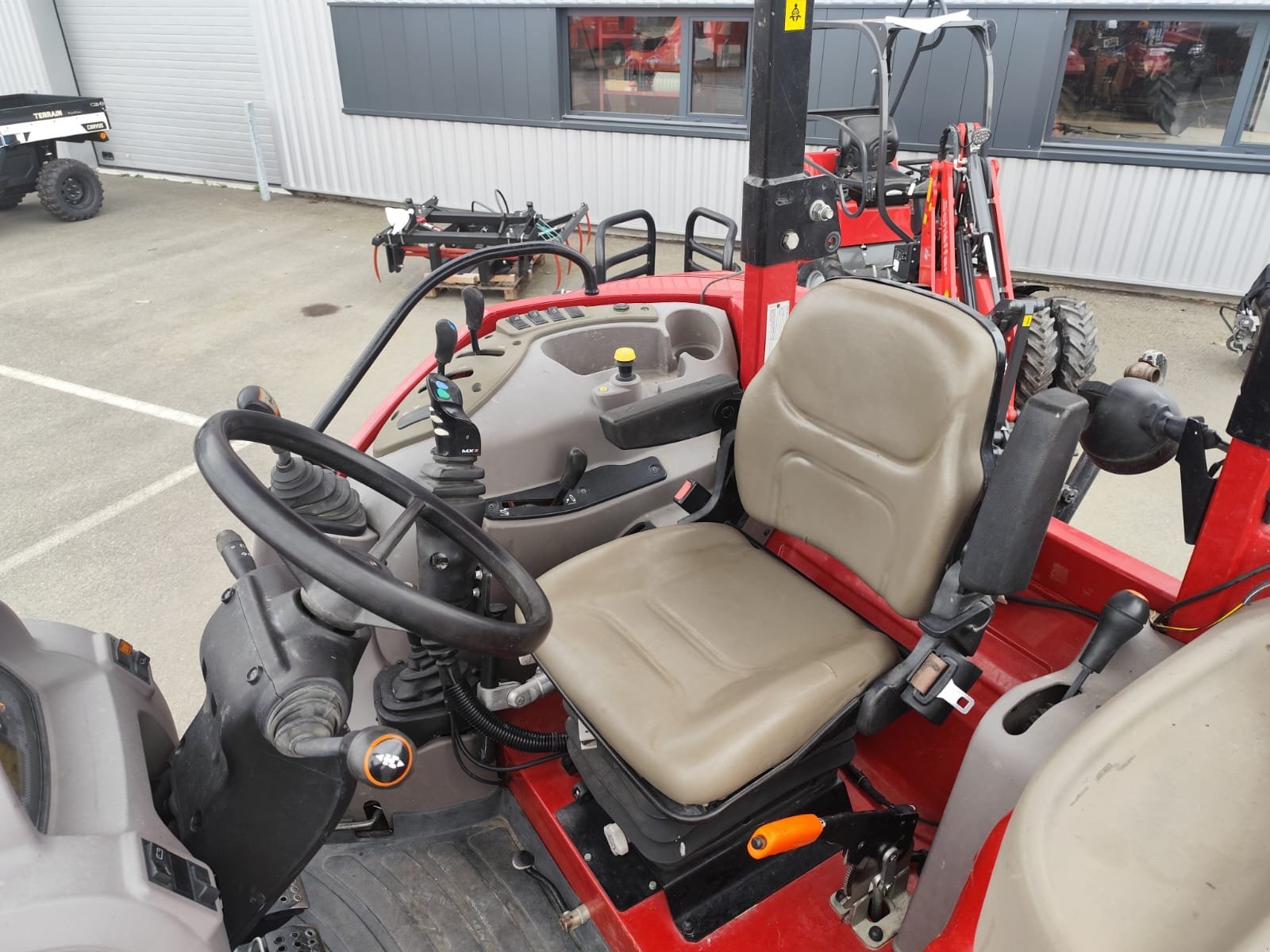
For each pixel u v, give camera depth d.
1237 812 0.88
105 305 5.77
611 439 1.84
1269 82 5.42
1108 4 5.49
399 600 0.94
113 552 3.15
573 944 1.58
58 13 9.14
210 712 1.31
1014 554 1.24
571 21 6.98
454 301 5.86
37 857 0.98
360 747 1.00
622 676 1.42
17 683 1.20
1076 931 0.79
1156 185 5.77
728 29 6.57
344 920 1.61
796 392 1.61
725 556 1.77
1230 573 1.19
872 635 1.51
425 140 7.81
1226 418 4.17
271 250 7.00
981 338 1.33
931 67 5.99
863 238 4.84
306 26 7.77
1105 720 0.96
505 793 1.85
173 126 9.18
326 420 1.88
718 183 6.95
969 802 1.21
